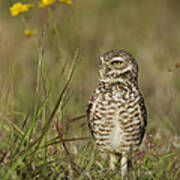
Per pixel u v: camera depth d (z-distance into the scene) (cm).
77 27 1462
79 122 1237
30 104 1526
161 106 1609
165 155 1130
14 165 893
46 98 1012
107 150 1105
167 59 1878
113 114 1066
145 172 1055
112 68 1079
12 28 1842
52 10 1341
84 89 1579
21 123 1172
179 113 1602
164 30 2638
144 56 2045
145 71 1919
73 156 1083
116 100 1061
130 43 2248
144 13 2914
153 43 2273
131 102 1064
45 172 970
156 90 1744
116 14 2841
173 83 1731
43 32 1062
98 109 1073
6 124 1106
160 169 1067
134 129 1079
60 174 963
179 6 3108
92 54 1895
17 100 1551
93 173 1006
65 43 1316
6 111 1141
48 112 1076
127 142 1087
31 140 1030
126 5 3034
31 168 953
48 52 1438
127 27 2611
